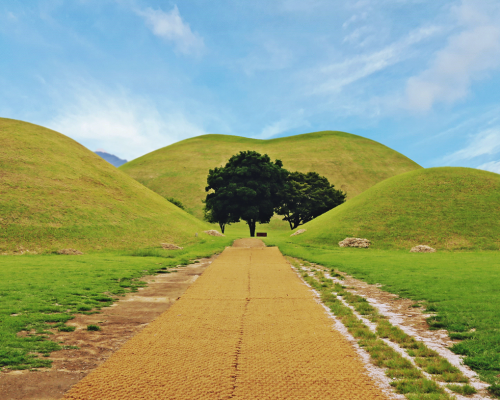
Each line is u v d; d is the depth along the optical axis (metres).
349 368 6.25
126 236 37.91
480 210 39.44
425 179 47.69
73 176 47.12
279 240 43.41
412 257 25.97
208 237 46.97
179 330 8.56
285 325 8.99
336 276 17.55
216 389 5.41
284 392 5.31
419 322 9.34
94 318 9.96
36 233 32.81
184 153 156.62
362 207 45.06
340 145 163.38
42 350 7.26
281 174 71.06
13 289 13.07
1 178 39.84
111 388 5.47
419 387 5.44
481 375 5.93
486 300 10.80
